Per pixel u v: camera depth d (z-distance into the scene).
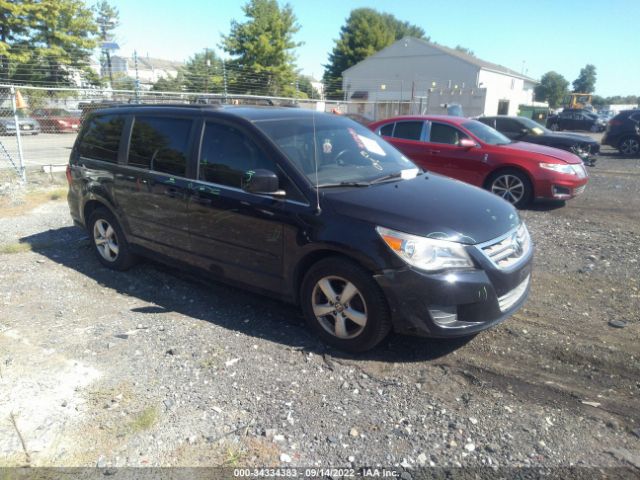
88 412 3.05
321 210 3.66
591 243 6.42
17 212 8.23
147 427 2.91
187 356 3.69
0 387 3.30
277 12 33.84
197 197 4.34
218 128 4.37
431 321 3.36
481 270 3.39
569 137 12.43
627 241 6.51
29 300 4.73
